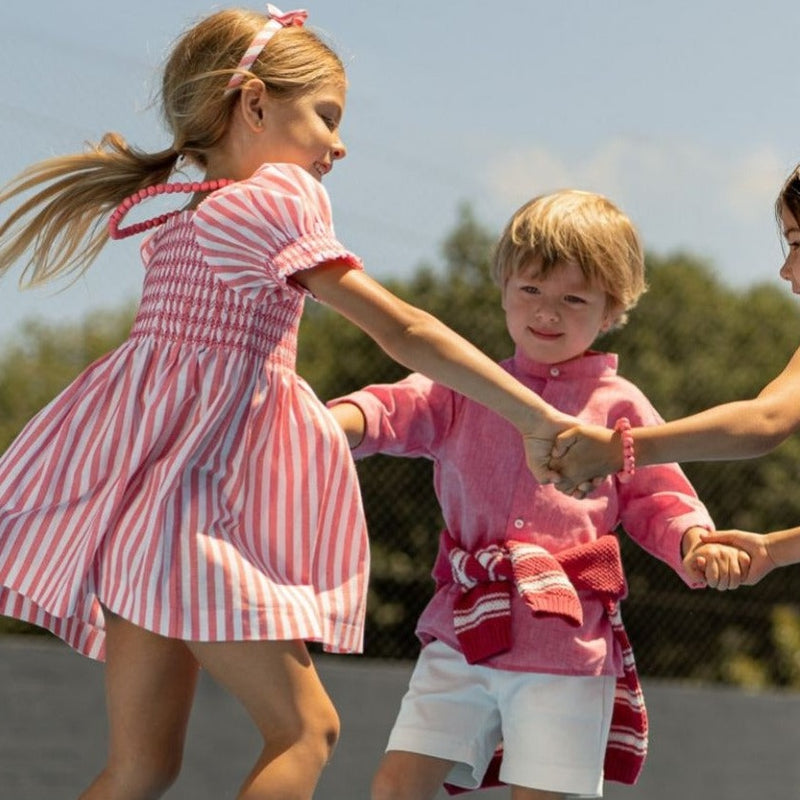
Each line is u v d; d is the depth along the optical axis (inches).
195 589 154.3
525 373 194.2
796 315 580.1
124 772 163.9
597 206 193.2
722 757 443.5
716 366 568.1
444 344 163.5
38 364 434.6
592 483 178.2
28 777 351.3
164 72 182.5
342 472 168.6
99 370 169.5
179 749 166.6
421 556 483.5
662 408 558.9
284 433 165.3
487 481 190.1
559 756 183.6
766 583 548.1
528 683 185.0
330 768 392.5
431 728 187.8
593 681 186.5
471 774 190.1
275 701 156.9
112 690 165.8
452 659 189.9
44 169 182.1
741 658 539.8
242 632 153.6
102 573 160.7
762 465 566.9
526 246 189.9
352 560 167.0
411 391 193.0
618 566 188.7
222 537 157.6
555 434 171.2
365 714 401.1
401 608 479.5
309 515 163.9
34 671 356.5
